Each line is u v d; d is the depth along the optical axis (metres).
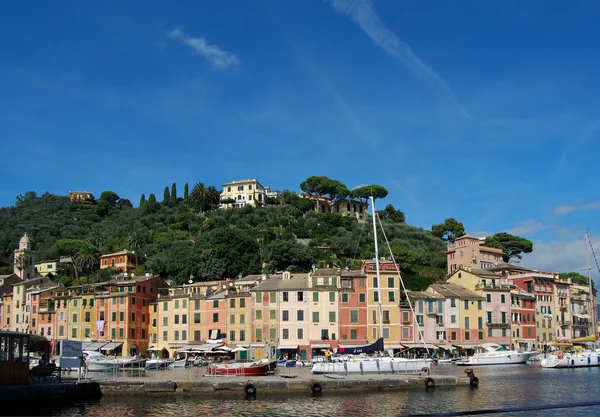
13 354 65.69
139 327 143.00
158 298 142.12
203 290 147.38
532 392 77.88
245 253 181.12
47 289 158.50
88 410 66.25
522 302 149.50
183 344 135.88
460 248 192.62
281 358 124.50
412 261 182.75
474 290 143.00
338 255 199.00
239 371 87.31
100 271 194.50
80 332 146.00
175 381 75.81
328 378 81.25
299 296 127.19
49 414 63.84
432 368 108.94
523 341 146.25
